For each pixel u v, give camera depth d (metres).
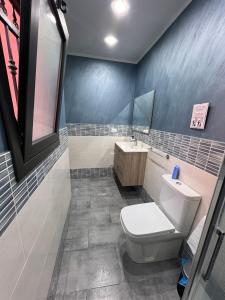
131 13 1.60
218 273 0.79
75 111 2.89
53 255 1.21
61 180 1.59
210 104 1.16
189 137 1.39
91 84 2.83
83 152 3.09
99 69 2.79
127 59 2.79
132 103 3.06
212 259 0.74
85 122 2.97
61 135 1.64
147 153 2.36
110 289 1.22
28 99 0.56
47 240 1.06
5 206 0.54
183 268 1.27
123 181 2.44
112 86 2.91
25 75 0.52
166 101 1.80
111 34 2.01
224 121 1.05
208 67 1.18
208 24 1.18
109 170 3.28
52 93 1.02
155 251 1.42
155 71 2.09
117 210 2.20
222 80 1.06
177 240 1.43
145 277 1.32
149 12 1.58
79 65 2.71
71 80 2.75
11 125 0.52
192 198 1.24
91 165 3.18
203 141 1.23
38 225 0.88
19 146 0.59
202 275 0.80
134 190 2.78
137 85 2.84
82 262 1.42
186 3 1.42
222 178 0.65
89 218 2.02
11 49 0.62
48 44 0.83
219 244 0.71
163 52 1.88
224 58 1.04
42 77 0.80
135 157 2.36
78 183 2.97
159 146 1.97
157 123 2.03
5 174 0.53
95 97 2.90
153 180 2.14
